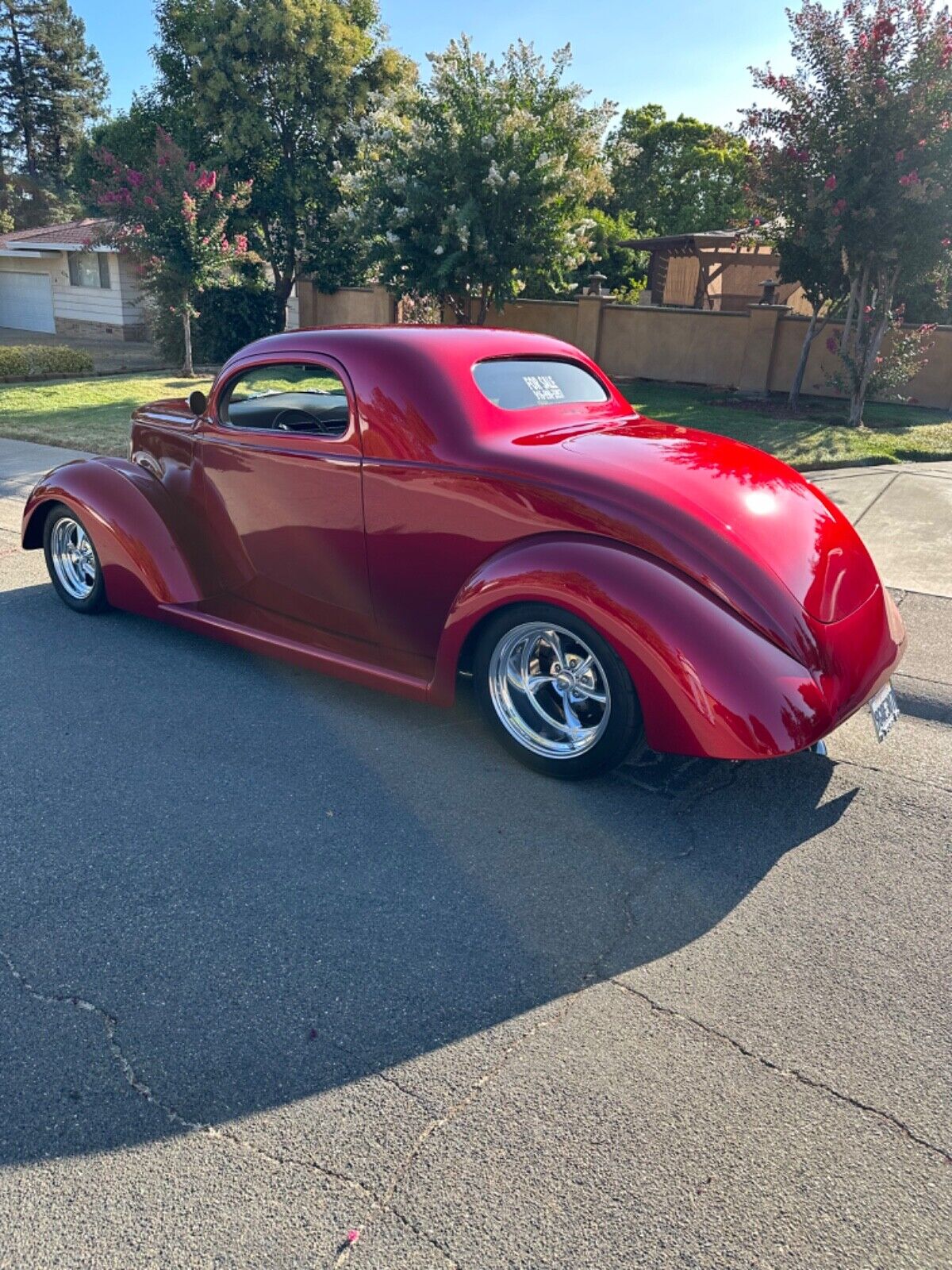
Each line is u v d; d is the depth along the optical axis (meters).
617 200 39.34
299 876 2.83
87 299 26.14
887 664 3.29
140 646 4.69
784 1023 2.26
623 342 16.00
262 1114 1.99
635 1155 1.89
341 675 3.91
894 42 10.33
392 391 3.46
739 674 2.81
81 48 59.75
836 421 11.91
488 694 3.43
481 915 2.66
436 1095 2.04
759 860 2.96
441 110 14.12
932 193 10.20
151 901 2.70
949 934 2.61
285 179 19.55
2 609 5.22
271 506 3.95
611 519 3.02
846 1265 1.67
